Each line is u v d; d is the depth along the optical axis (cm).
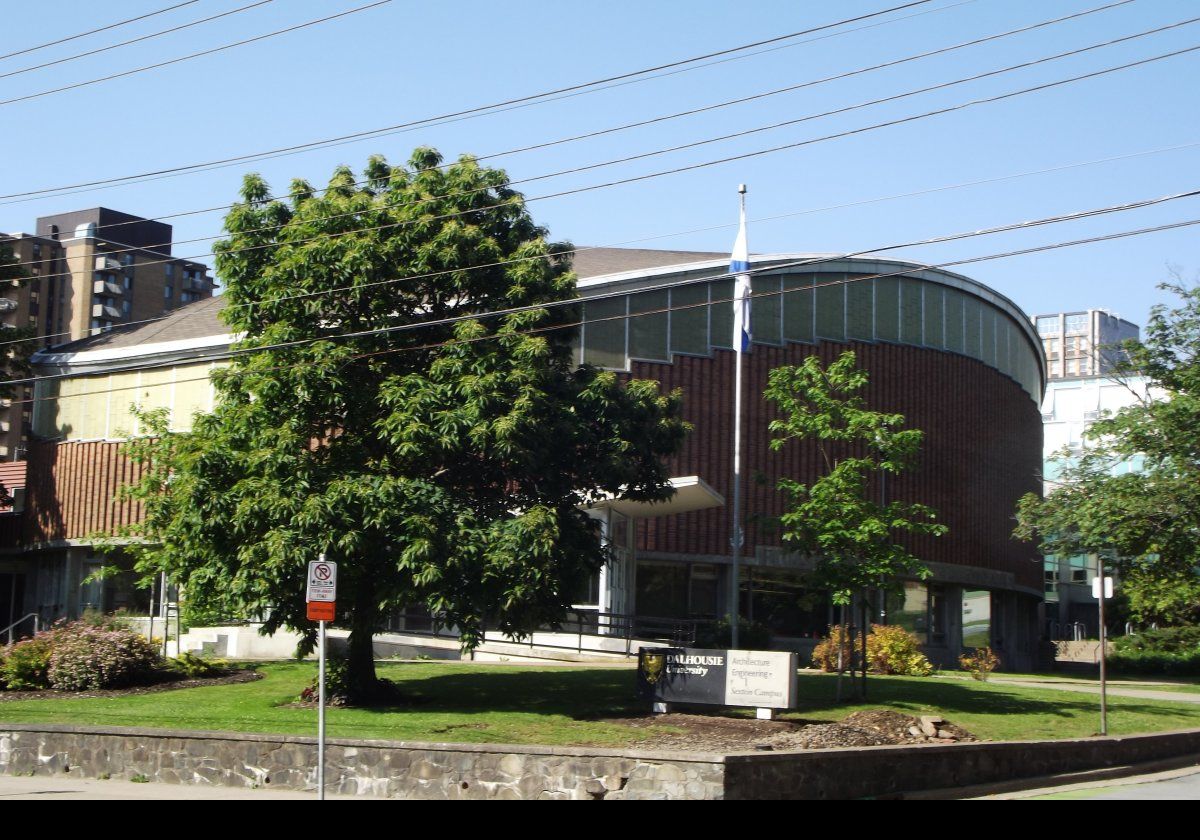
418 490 1909
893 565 2164
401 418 1927
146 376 4062
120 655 2397
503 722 1858
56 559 4281
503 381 1983
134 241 11981
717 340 4012
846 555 2158
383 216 2117
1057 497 3025
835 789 1475
